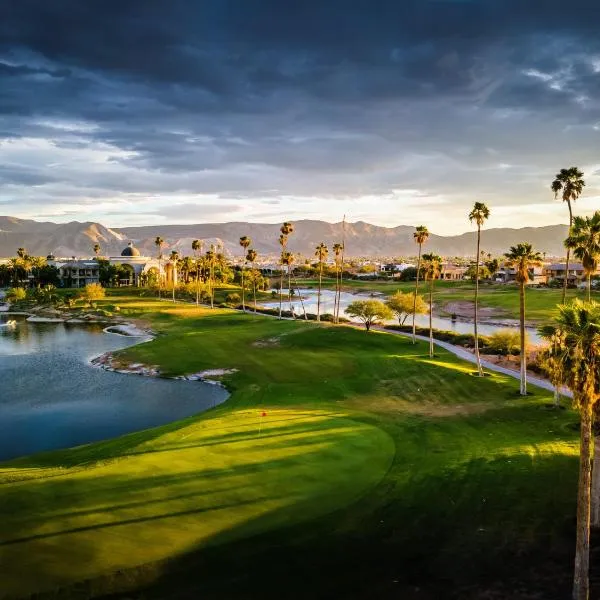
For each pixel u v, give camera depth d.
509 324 125.19
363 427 42.00
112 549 23.36
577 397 21.78
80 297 161.00
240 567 22.73
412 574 22.83
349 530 25.80
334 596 21.34
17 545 23.45
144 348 85.19
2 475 31.70
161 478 30.70
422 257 84.31
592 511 27.30
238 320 118.50
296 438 38.66
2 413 53.38
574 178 58.78
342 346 83.31
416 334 99.62
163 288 190.62
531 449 36.78
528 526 26.67
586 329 21.45
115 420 51.22
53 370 73.12
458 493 29.86
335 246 130.25
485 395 53.28
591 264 44.06
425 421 44.47
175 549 23.55
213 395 60.00
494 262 108.31
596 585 22.09
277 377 64.69
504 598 21.42
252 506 27.56
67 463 35.09
